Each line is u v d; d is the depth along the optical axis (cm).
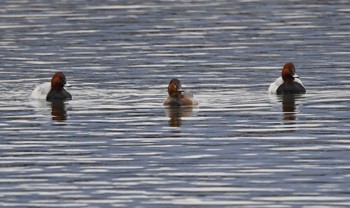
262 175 2683
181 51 4809
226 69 4369
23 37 5244
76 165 2812
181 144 3039
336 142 3033
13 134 3216
